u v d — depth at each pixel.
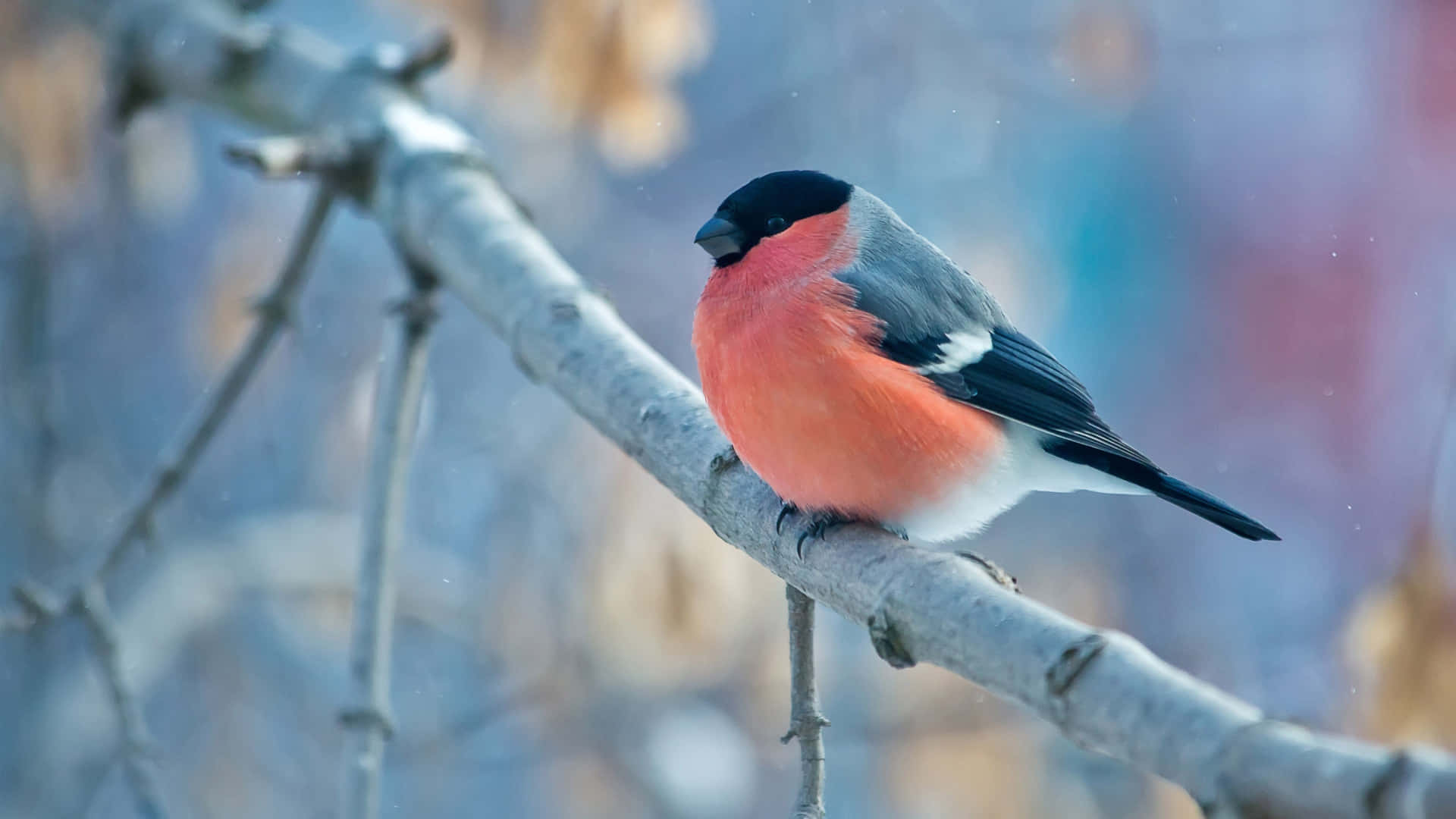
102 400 14.08
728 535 6.20
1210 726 3.66
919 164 13.49
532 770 13.29
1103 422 7.47
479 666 13.13
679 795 11.45
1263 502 20.86
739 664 11.30
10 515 12.41
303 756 12.50
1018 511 13.42
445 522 13.35
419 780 12.52
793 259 7.13
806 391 6.62
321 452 13.34
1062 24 11.93
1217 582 19.39
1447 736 7.76
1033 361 7.43
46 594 7.82
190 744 12.21
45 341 12.51
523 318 7.11
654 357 6.77
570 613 11.70
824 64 14.55
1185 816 10.51
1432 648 7.79
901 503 6.82
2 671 12.72
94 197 12.38
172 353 14.66
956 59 13.71
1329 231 21.50
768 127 16.98
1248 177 21.47
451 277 7.67
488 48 10.13
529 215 8.09
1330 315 21.20
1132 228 21.20
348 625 12.59
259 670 12.58
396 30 16.59
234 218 12.91
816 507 6.16
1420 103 21.41
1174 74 20.33
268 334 8.41
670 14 9.93
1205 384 21.53
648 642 10.23
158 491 8.04
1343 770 3.28
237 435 13.95
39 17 10.66
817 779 5.56
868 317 6.79
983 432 7.04
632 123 10.03
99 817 11.89
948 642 4.63
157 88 10.27
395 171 8.16
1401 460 20.14
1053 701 4.08
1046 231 20.64
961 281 7.61
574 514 11.79
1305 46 21.20
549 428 12.41
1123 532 16.45
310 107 9.14
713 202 16.91
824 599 5.59
